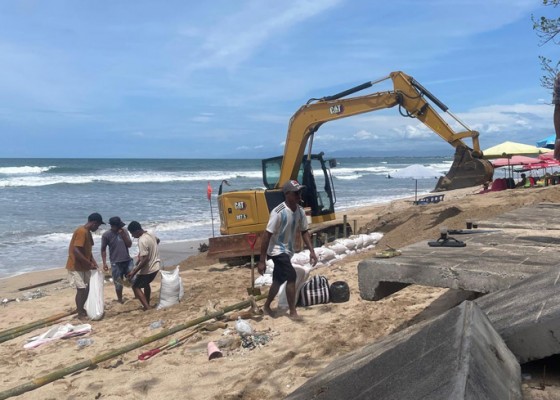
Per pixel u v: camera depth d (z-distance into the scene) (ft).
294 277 21.89
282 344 18.97
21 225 67.97
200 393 15.64
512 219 26.40
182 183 157.17
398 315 20.11
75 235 26.43
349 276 28.89
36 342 22.70
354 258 35.35
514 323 10.02
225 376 16.67
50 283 40.04
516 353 9.71
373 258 16.57
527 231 22.38
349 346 17.69
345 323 20.13
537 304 10.44
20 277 42.34
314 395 9.78
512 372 8.79
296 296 23.63
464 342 8.19
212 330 21.49
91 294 26.25
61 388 16.97
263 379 15.89
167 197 109.29
